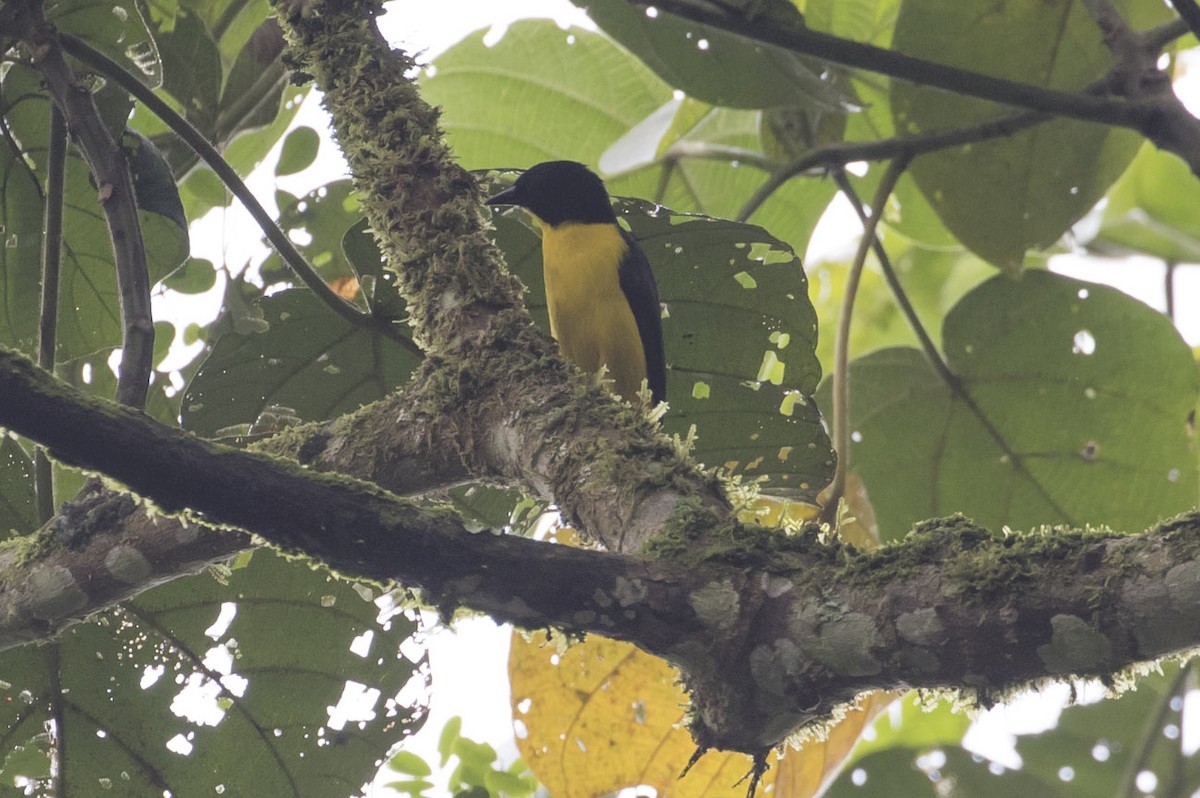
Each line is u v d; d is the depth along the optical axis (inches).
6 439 279.3
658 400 357.4
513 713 356.8
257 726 293.7
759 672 142.0
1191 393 392.2
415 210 231.5
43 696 282.5
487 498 311.4
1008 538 136.8
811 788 363.6
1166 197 648.4
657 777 360.2
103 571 209.6
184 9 315.3
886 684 138.7
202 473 153.8
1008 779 555.5
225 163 260.1
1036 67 408.5
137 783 289.9
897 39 409.1
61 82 239.0
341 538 152.5
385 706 296.2
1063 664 129.3
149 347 226.2
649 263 313.3
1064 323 396.8
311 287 272.8
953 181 410.3
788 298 315.3
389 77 245.6
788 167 391.2
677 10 323.0
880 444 414.3
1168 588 123.6
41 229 312.3
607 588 146.9
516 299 220.7
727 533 151.0
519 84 469.4
